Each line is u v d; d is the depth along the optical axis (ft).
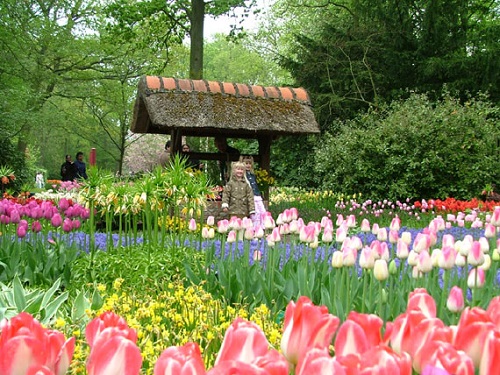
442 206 48.75
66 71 93.91
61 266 24.86
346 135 67.56
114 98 98.58
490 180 63.16
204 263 24.73
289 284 19.06
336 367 4.32
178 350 4.54
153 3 73.97
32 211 27.02
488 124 65.46
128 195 27.48
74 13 89.51
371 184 64.28
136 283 23.36
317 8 112.16
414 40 86.43
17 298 16.46
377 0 84.84
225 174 53.36
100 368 4.66
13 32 70.59
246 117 48.24
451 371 4.73
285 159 89.10
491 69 81.05
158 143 163.43
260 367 4.27
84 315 15.66
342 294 15.85
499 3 94.43
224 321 15.47
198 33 70.49
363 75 85.76
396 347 5.99
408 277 17.85
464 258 15.48
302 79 89.81
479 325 5.59
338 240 18.75
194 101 47.70
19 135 90.74
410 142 63.57
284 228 21.36
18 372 4.81
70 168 78.13
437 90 84.53
